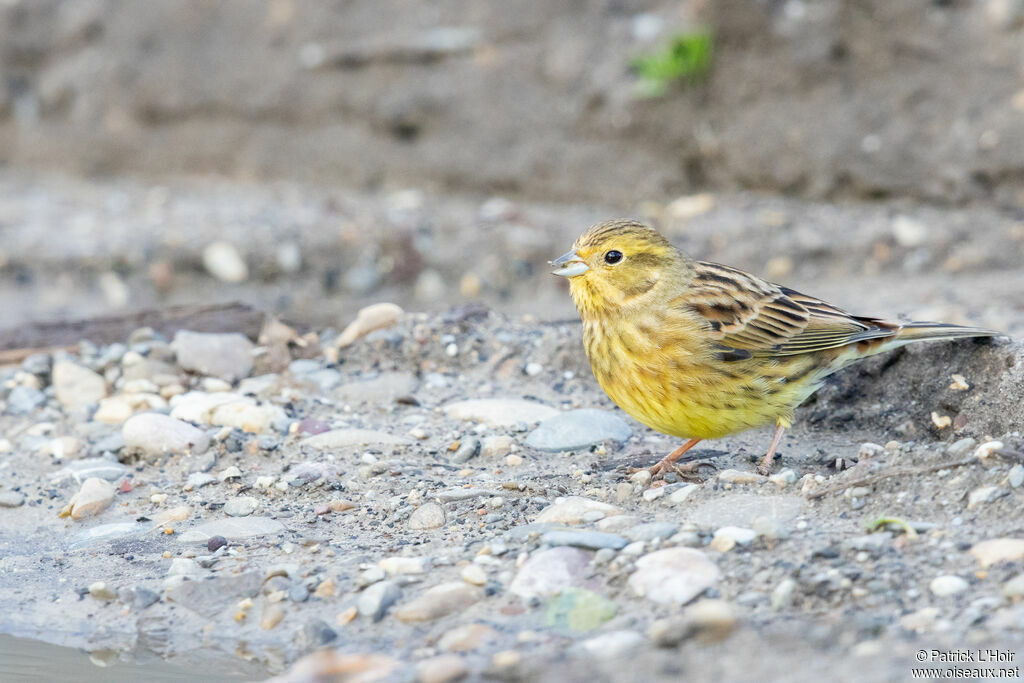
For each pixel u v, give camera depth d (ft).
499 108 64.54
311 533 28.48
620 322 30.01
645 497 28.30
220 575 26.84
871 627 21.38
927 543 23.93
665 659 21.16
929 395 32.50
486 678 21.52
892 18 56.80
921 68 56.59
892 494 26.13
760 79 58.70
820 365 30.81
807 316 30.45
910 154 55.93
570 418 33.65
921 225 52.26
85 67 75.92
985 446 26.43
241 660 24.59
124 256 55.88
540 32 64.54
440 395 37.55
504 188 64.03
